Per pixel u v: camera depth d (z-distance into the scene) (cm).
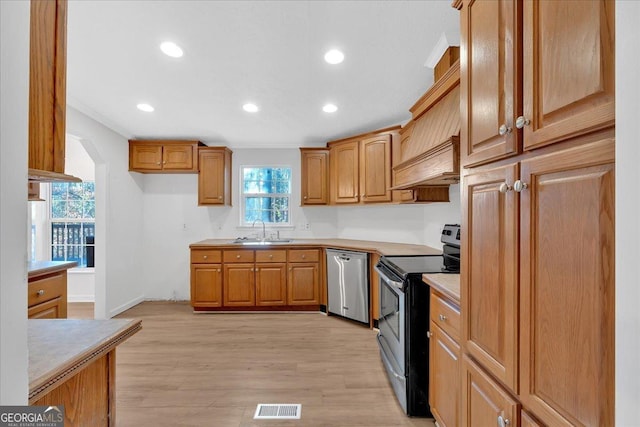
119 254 392
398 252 283
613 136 57
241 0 165
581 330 64
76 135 320
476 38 108
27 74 52
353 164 385
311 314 387
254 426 181
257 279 389
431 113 228
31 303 200
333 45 205
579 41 64
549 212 74
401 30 188
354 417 188
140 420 186
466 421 117
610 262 57
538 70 76
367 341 302
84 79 253
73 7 169
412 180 241
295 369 247
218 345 293
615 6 53
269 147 452
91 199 457
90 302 448
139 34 194
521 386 84
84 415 89
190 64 230
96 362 94
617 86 51
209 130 386
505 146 89
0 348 48
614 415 56
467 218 117
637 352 46
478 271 108
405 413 190
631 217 47
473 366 111
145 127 374
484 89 103
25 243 52
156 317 376
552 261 73
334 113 328
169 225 452
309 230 456
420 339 188
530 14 79
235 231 455
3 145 48
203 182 419
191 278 388
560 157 70
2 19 48
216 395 211
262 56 218
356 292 347
